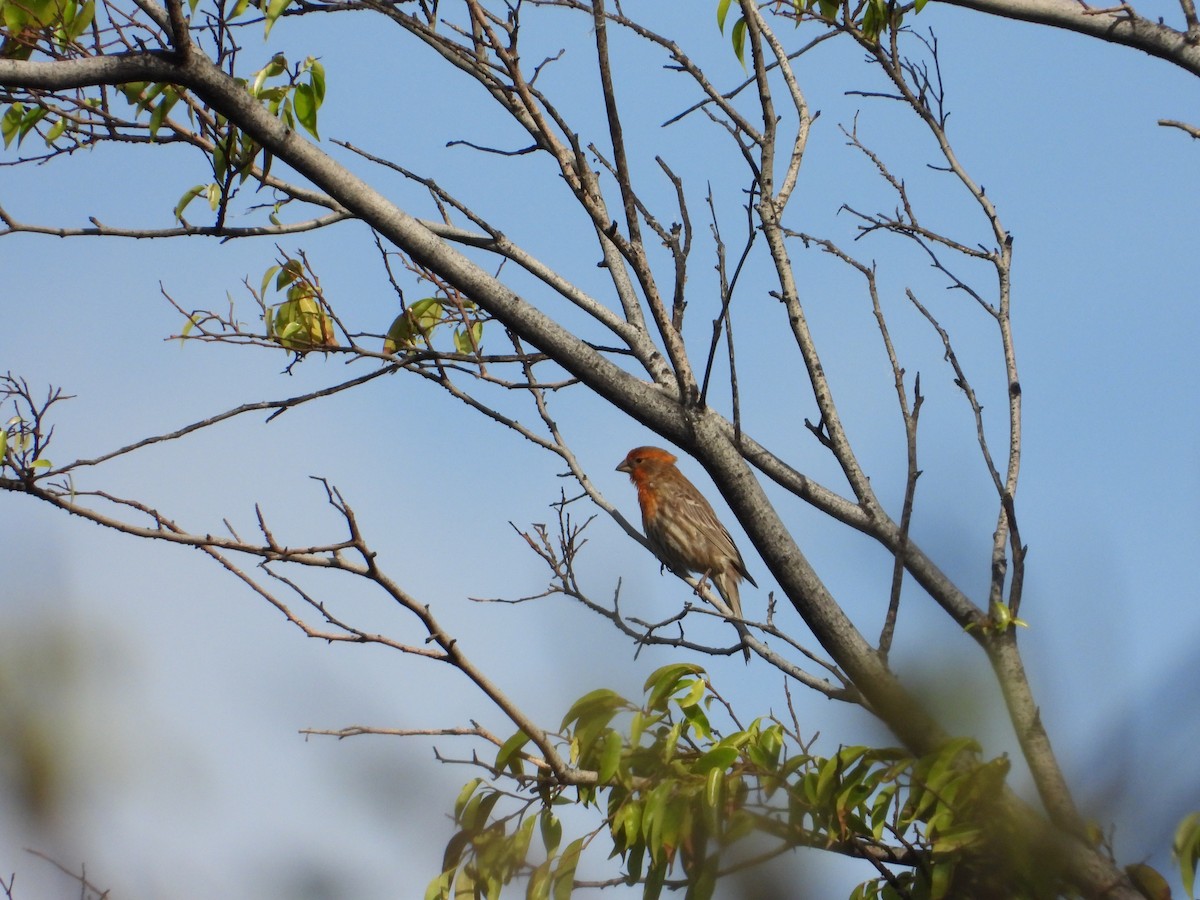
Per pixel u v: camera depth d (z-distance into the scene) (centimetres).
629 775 938
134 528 932
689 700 936
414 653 914
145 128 1241
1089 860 804
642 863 921
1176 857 748
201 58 1034
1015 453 1114
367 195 1060
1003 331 1196
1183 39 1366
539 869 930
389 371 1260
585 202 1073
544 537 1162
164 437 1091
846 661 984
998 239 1248
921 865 896
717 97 1144
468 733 941
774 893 887
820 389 1143
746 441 1165
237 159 1180
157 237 1215
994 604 941
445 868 927
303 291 1300
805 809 897
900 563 962
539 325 1059
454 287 1079
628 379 1056
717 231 1036
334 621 914
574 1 1143
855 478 1108
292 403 1183
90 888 780
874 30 1356
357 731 881
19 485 959
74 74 1003
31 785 776
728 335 1033
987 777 834
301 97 1095
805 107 1219
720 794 884
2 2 1122
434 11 1152
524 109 1225
